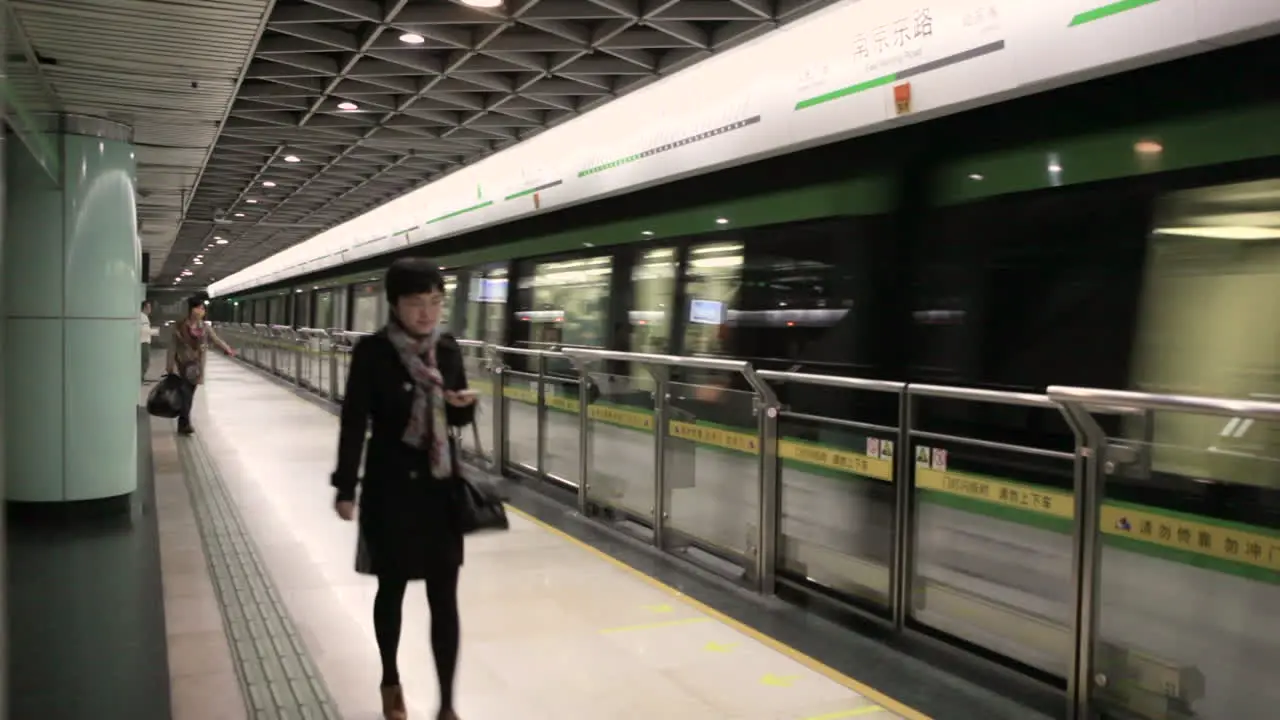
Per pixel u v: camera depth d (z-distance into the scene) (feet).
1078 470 9.77
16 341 17.31
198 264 95.30
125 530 17.37
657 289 20.65
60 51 14.07
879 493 12.66
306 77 20.58
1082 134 11.43
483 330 31.19
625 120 21.57
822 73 14.69
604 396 19.10
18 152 17.03
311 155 30.37
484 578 14.92
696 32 17.31
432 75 20.57
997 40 11.56
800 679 10.89
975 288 12.82
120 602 13.21
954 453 11.46
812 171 15.94
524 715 9.85
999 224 12.50
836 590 13.26
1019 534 10.63
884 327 14.32
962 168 13.07
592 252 23.77
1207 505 8.87
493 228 30.71
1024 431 12.04
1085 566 9.70
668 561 16.19
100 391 18.07
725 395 15.44
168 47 13.87
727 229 18.21
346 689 10.36
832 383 12.98
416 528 8.91
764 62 16.48
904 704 10.21
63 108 17.34
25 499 17.62
